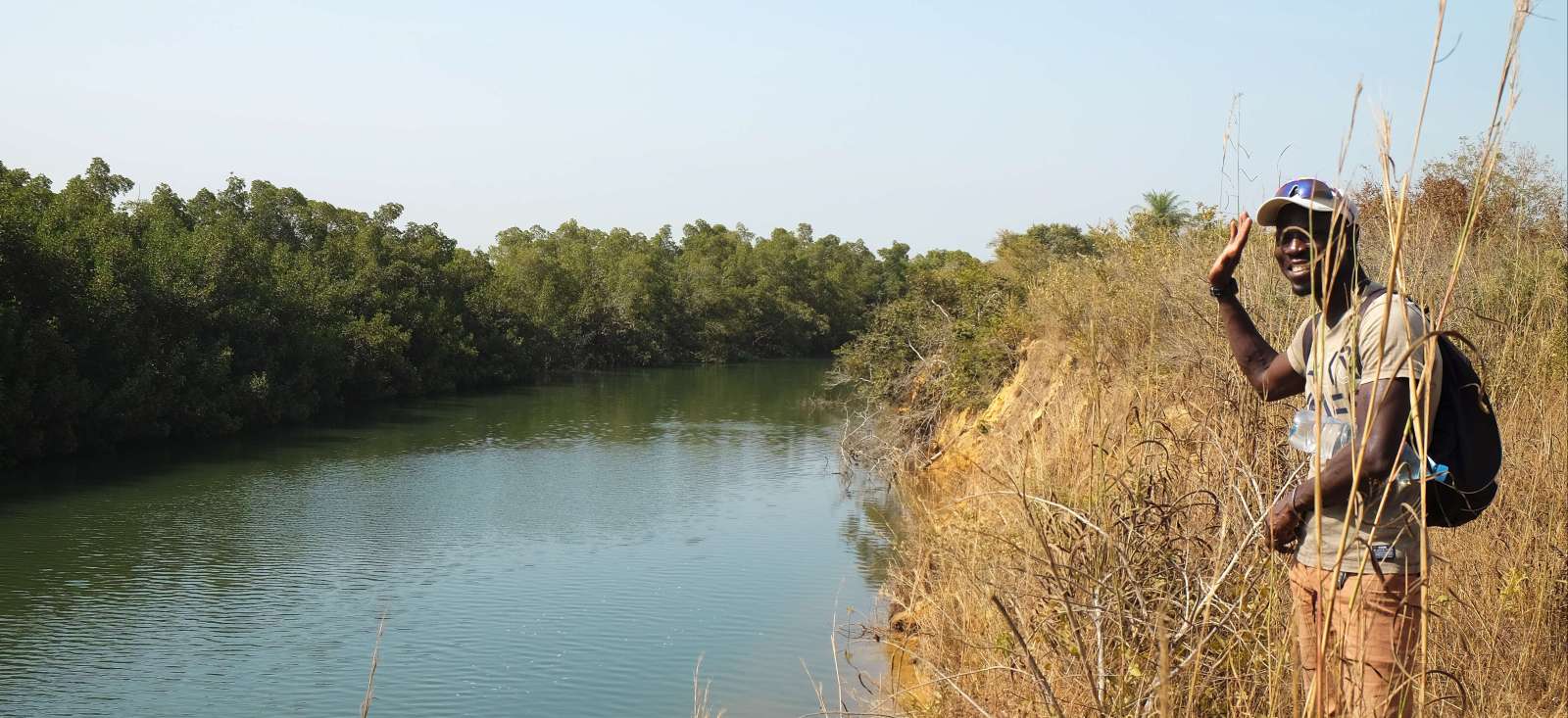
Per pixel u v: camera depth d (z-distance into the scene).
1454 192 7.27
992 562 5.58
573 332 68.38
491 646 13.68
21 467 26.83
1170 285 7.40
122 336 30.30
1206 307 6.15
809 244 117.19
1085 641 3.86
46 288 28.34
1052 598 4.10
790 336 87.31
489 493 24.62
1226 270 3.37
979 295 25.64
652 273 77.62
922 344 28.14
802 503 22.56
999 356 19.98
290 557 18.66
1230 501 4.07
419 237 56.34
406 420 38.88
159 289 32.38
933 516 8.01
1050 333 13.87
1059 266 17.02
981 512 6.66
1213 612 3.72
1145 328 7.03
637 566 17.62
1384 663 2.67
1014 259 30.61
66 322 28.84
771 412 42.00
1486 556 4.57
